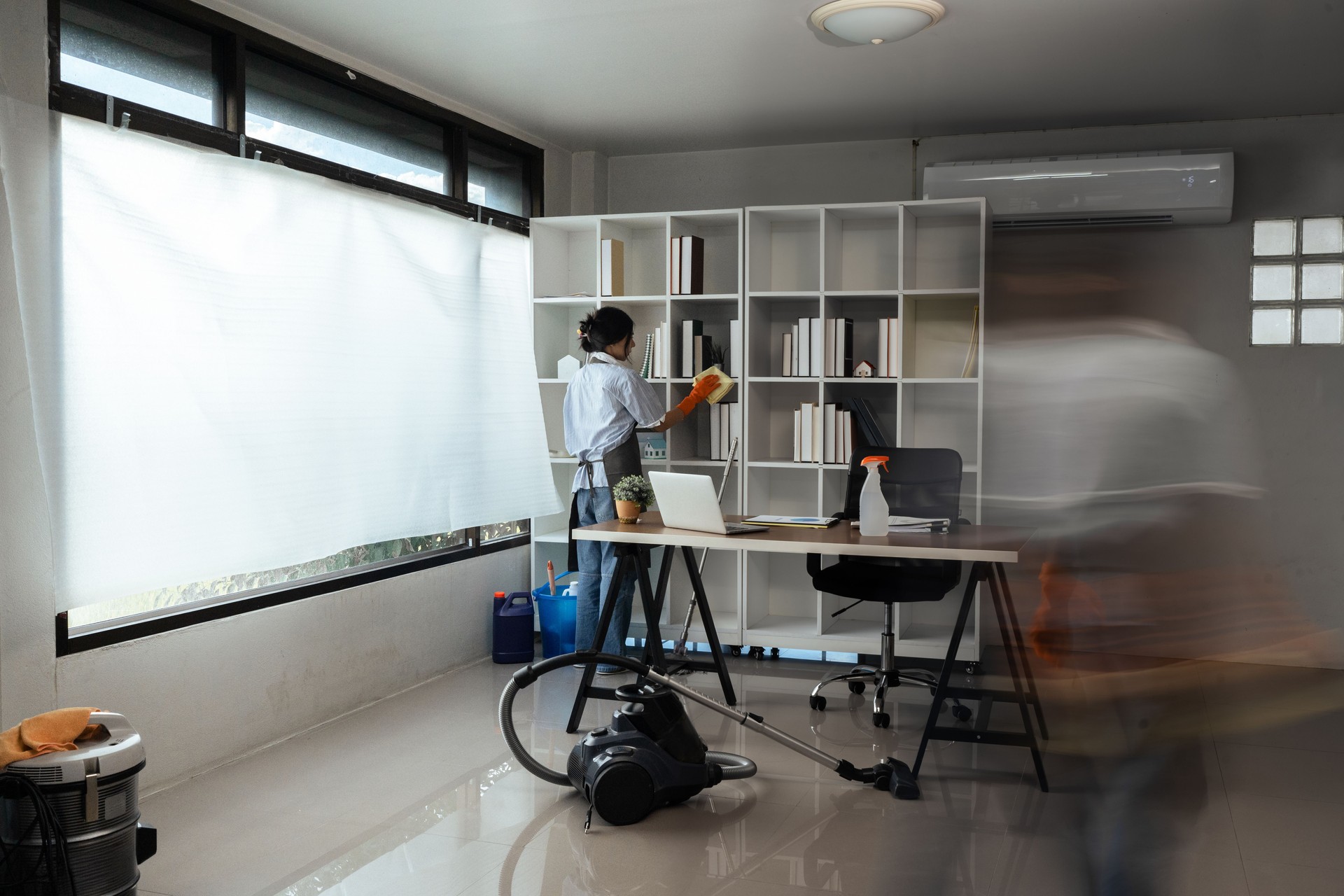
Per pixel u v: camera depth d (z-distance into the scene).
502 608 4.49
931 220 4.37
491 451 4.29
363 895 2.26
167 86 3.03
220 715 3.12
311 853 2.49
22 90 2.47
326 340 3.42
